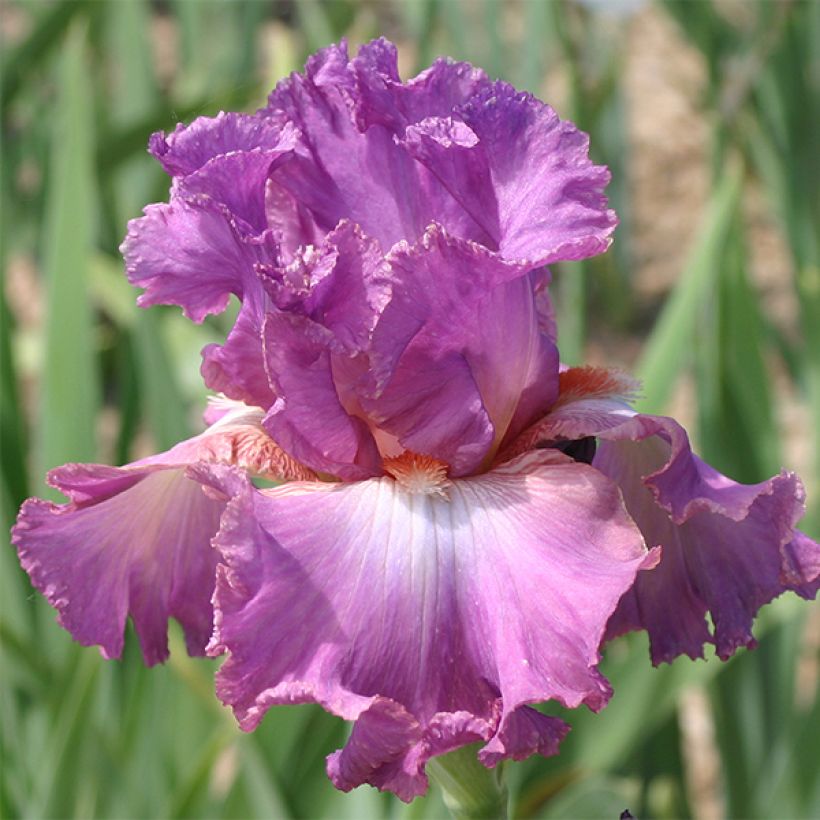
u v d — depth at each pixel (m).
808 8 1.43
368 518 0.63
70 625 0.64
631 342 1.88
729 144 1.43
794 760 0.88
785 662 0.95
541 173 0.64
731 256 0.94
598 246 0.63
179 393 0.88
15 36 2.06
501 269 0.63
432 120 0.64
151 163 1.21
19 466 0.88
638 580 0.66
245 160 0.64
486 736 0.61
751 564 0.65
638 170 2.18
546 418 0.65
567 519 0.62
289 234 0.65
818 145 1.42
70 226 0.86
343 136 0.65
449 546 0.62
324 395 0.63
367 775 0.61
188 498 0.66
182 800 0.80
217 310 0.66
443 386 0.64
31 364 1.39
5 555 0.85
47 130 1.45
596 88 1.52
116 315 1.17
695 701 1.32
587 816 0.82
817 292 1.03
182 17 1.62
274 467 0.64
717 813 1.15
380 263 0.63
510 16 2.19
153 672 0.83
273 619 0.61
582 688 0.61
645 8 2.45
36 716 0.85
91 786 0.82
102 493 0.64
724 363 0.95
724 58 1.60
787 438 1.54
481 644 0.62
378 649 0.61
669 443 0.65
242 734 0.79
